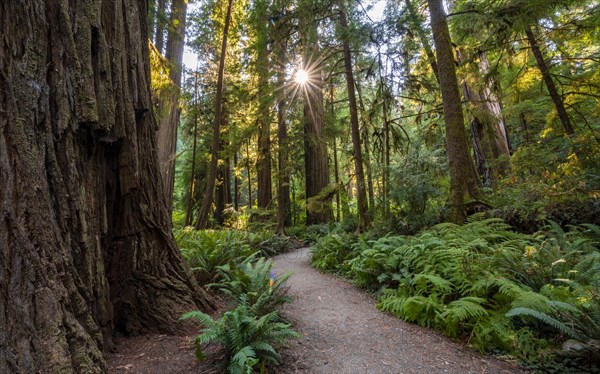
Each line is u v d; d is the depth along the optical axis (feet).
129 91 11.85
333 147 51.06
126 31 12.05
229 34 44.73
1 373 6.12
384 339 11.43
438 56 24.00
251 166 62.03
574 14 26.76
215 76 59.36
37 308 6.89
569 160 22.56
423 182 23.76
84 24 9.39
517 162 25.85
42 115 7.93
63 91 8.59
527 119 34.19
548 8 21.31
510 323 10.62
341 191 33.42
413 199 23.80
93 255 9.43
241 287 12.97
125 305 11.28
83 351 7.52
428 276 12.97
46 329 6.89
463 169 22.24
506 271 12.91
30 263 6.99
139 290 11.60
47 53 8.37
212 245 21.70
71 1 9.25
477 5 25.40
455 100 23.02
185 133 64.08
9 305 6.53
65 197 8.45
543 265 12.61
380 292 16.44
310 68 38.11
